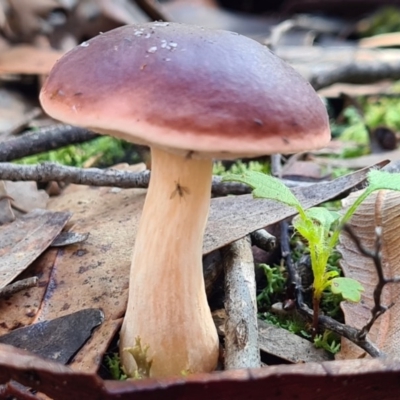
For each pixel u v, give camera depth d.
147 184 0.20
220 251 0.17
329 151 0.30
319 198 0.18
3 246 0.17
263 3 0.77
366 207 0.17
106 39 0.12
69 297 0.16
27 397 0.12
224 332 0.15
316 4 0.70
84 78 0.12
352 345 0.15
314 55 0.45
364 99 0.41
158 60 0.11
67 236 0.18
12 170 0.19
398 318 0.15
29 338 0.14
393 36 0.49
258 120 0.11
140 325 0.14
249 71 0.12
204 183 0.14
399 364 0.12
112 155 0.27
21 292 0.16
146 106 0.11
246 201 0.18
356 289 0.14
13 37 0.37
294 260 0.19
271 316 0.17
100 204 0.20
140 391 0.11
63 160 0.27
